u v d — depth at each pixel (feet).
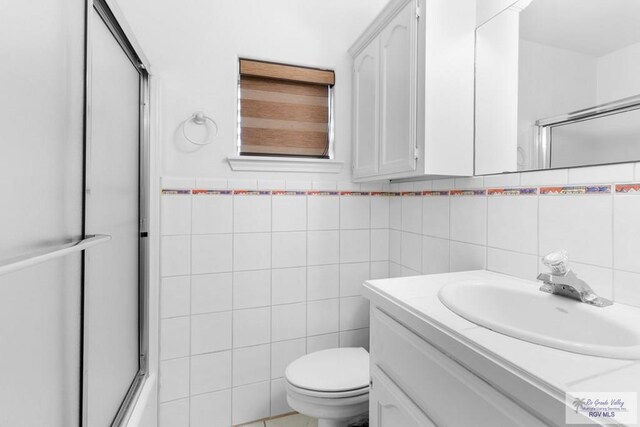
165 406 4.82
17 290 1.78
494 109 3.72
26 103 1.85
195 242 4.97
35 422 1.96
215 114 5.06
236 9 5.16
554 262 2.54
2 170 1.63
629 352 1.66
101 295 3.10
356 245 5.89
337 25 5.72
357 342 5.93
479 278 3.36
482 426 1.84
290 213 5.48
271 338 5.41
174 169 4.87
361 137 5.36
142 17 4.73
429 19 3.72
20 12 1.78
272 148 5.49
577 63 2.92
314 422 5.28
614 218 2.58
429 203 4.90
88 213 2.56
